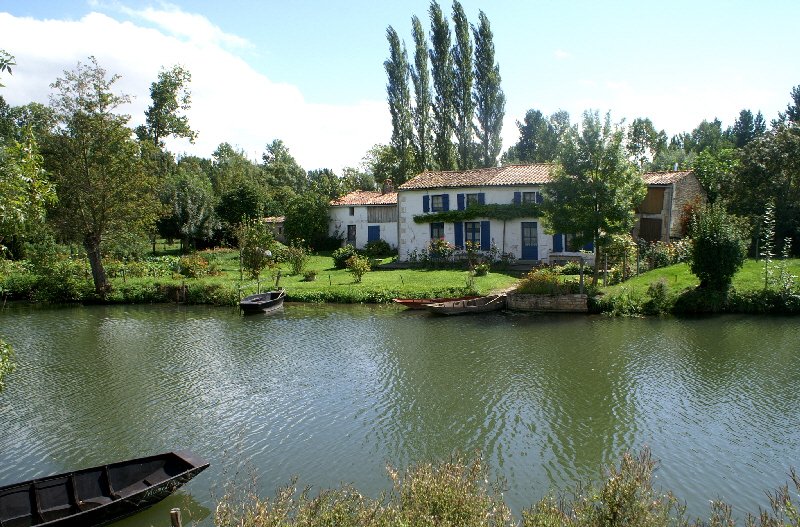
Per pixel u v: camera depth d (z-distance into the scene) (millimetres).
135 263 40562
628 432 13547
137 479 11430
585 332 23062
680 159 62375
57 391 17672
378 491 11242
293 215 50969
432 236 41000
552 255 36812
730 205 35375
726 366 17922
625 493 7461
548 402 15547
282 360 20562
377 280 35281
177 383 18219
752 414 14336
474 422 14414
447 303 27766
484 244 39281
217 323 27641
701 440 13047
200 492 11500
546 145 69812
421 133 54188
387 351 21297
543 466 12062
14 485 10359
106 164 33719
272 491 11391
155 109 57938
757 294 24906
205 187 64375
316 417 15117
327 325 26281
